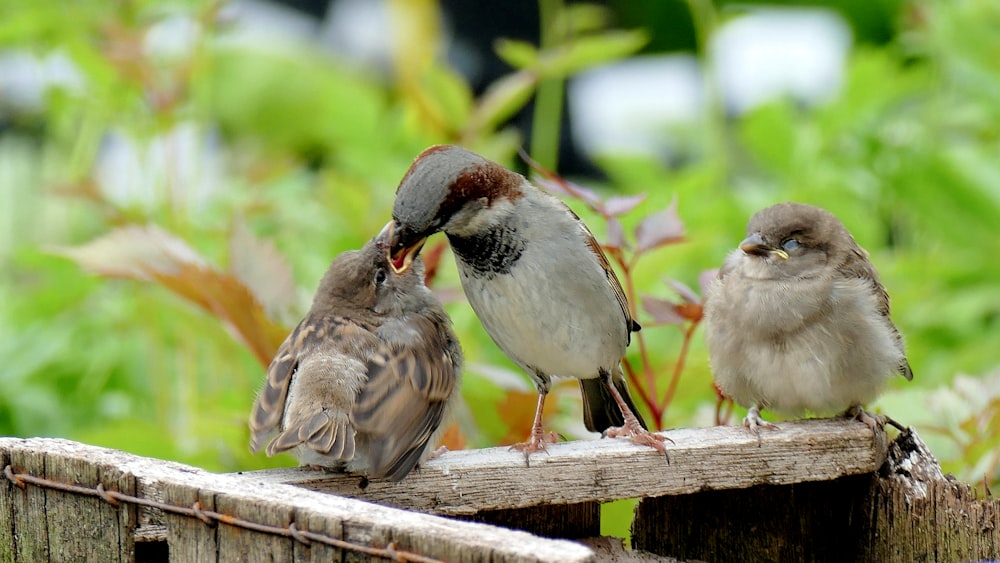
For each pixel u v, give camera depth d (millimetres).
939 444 9648
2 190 16828
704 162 15984
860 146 14914
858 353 9312
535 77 13016
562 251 8859
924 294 14156
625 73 21703
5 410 12812
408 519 6125
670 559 8680
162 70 13078
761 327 9414
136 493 6863
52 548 7145
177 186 13148
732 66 20875
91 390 13047
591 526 8781
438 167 8609
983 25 15328
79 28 13039
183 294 9508
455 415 9008
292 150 17734
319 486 7727
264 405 7871
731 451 8547
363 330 8148
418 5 13781
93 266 9359
